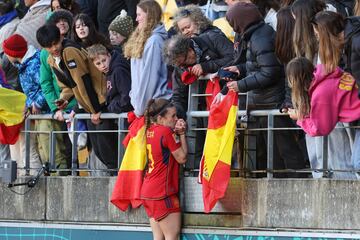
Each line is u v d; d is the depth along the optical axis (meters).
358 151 35.47
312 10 36.22
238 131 38.28
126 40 42.62
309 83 35.62
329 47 35.16
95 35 42.38
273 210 37.19
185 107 39.53
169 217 38.47
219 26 42.12
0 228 43.53
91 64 42.09
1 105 43.94
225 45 38.78
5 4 49.88
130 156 39.81
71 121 42.59
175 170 38.75
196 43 38.88
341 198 35.88
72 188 41.84
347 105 35.44
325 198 36.19
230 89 37.19
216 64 38.56
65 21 43.62
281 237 36.97
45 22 45.81
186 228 38.81
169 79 40.31
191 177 38.81
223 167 37.19
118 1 46.03
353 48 34.56
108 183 40.97
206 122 39.41
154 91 39.56
